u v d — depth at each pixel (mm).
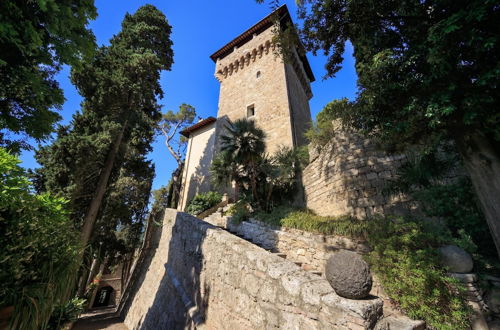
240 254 3725
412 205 5219
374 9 3193
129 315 10641
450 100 2312
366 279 2029
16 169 1819
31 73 3777
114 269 14664
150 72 10633
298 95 16266
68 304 2646
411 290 2875
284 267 2871
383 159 6207
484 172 2494
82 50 4359
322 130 8305
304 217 6121
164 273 8250
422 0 2682
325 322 2049
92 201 8391
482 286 2750
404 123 2797
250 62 16891
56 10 3492
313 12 3883
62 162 7461
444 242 3180
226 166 9461
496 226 2361
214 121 18312
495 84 2006
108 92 8805
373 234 3869
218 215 9945
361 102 3461
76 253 2367
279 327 2555
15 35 3305
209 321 4223
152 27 11758
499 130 2223
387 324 2004
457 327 2492
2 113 3875
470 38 2049
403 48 3201
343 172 6941
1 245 1701
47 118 4273
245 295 3355
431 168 3855
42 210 2006
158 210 15281
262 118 14258
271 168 8859
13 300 1694
